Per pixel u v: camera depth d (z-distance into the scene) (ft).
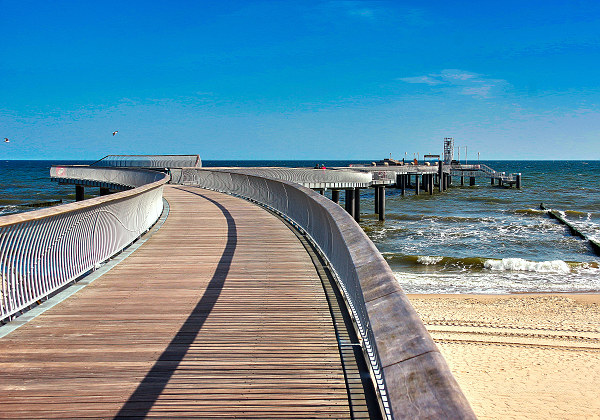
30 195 214.07
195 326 17.40
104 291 22.07
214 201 67.21
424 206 178.60
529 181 341.00
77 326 17.37
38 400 11.98
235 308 19.49
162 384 12.87
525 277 62.49
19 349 15.24
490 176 272.10
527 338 37.99
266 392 12.43
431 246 90.53
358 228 14.26
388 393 5.90
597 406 27.86
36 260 19.54
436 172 246.88
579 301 48.49
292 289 22.34
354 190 120.67
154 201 44.16
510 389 29.94
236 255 30.19
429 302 48.55
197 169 105.50
